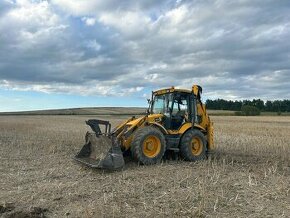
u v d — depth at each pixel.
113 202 7.78
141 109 93.50
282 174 10.41
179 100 12.92
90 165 10.69
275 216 7.00
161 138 11.77
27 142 18.45
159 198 8.00
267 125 37.28
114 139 10.98
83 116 67.94
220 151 15.55
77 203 7.84
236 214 7.11
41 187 9.04
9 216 7.06
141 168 11.13
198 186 8.82
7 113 81.69
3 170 11.15
